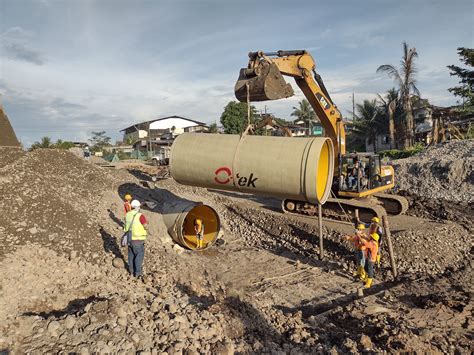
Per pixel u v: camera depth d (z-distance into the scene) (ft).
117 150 225.56
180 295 23.68
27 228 26.09
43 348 16.43
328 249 39.63
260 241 43.55
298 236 43.24
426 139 127.44
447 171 70.18
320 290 31.19
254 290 30.66
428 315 25.66
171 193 49.65
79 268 24.52
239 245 42.24
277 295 29.84
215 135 27.04
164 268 28.84
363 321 24.85
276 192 24.45
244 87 29.43
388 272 34.19
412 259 35.86
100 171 46.11
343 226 42.88
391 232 40.73
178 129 213.05
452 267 35.32
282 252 40.19
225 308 23.09
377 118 144.15
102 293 22.22
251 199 59.57
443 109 102.83
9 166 33.12
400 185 74.49
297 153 23.61
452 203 60.44
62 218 28.81
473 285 30.99
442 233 39.93
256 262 36.99
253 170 24.47
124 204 38.22
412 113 121.08
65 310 20.38
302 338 21.83
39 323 17.92
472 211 54.24
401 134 131.75
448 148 82.12
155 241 35.65
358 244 32.91
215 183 26.20
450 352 20.80
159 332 18.60
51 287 21.84
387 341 21.25
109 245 29.12
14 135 56.80
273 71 28.94
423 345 20.92
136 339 17.62
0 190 28.32
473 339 22.40
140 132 257.14
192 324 19.83
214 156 25.70
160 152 189.78
